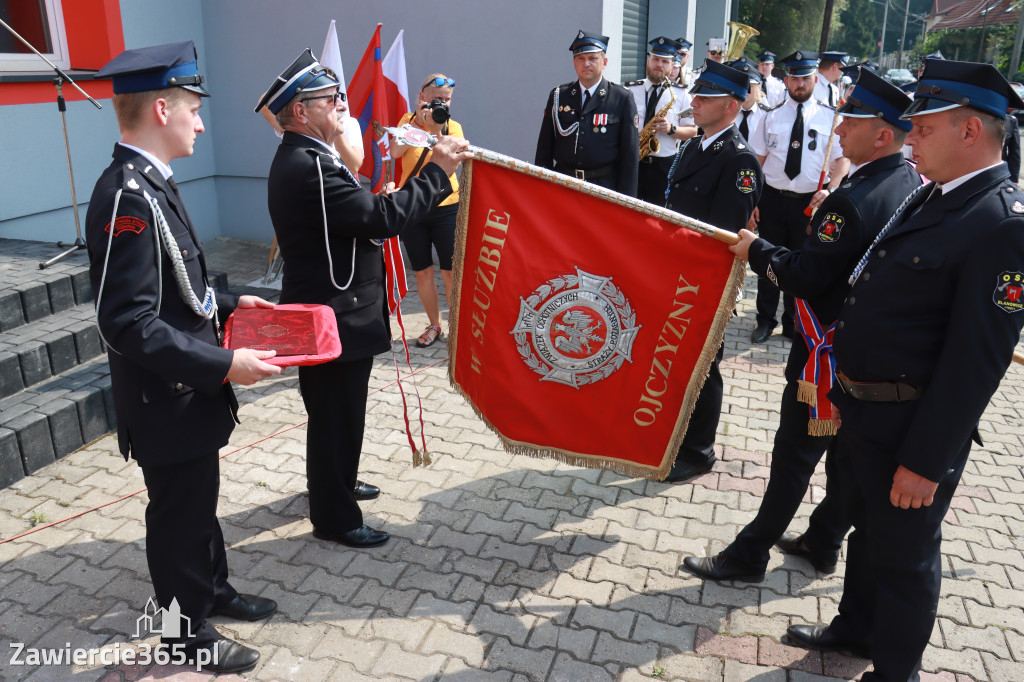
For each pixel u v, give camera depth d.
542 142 5.71
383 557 3.30
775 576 3.24
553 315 3.07
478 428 4.46
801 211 5.93
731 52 6.41
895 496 2.25
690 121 6.55
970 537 3.53
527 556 3.32
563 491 3.83
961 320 2.07
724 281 2.95
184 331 2.38
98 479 3.84
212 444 2.49
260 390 4.90
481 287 3.14
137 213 2.19
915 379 2.21
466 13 6.96
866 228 2.52
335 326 2.67
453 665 2.71
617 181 5.59
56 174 5.96
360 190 2.88
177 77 2.30
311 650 2.77
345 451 3.24
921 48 53.28
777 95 8.50
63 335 4.37
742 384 5.20
